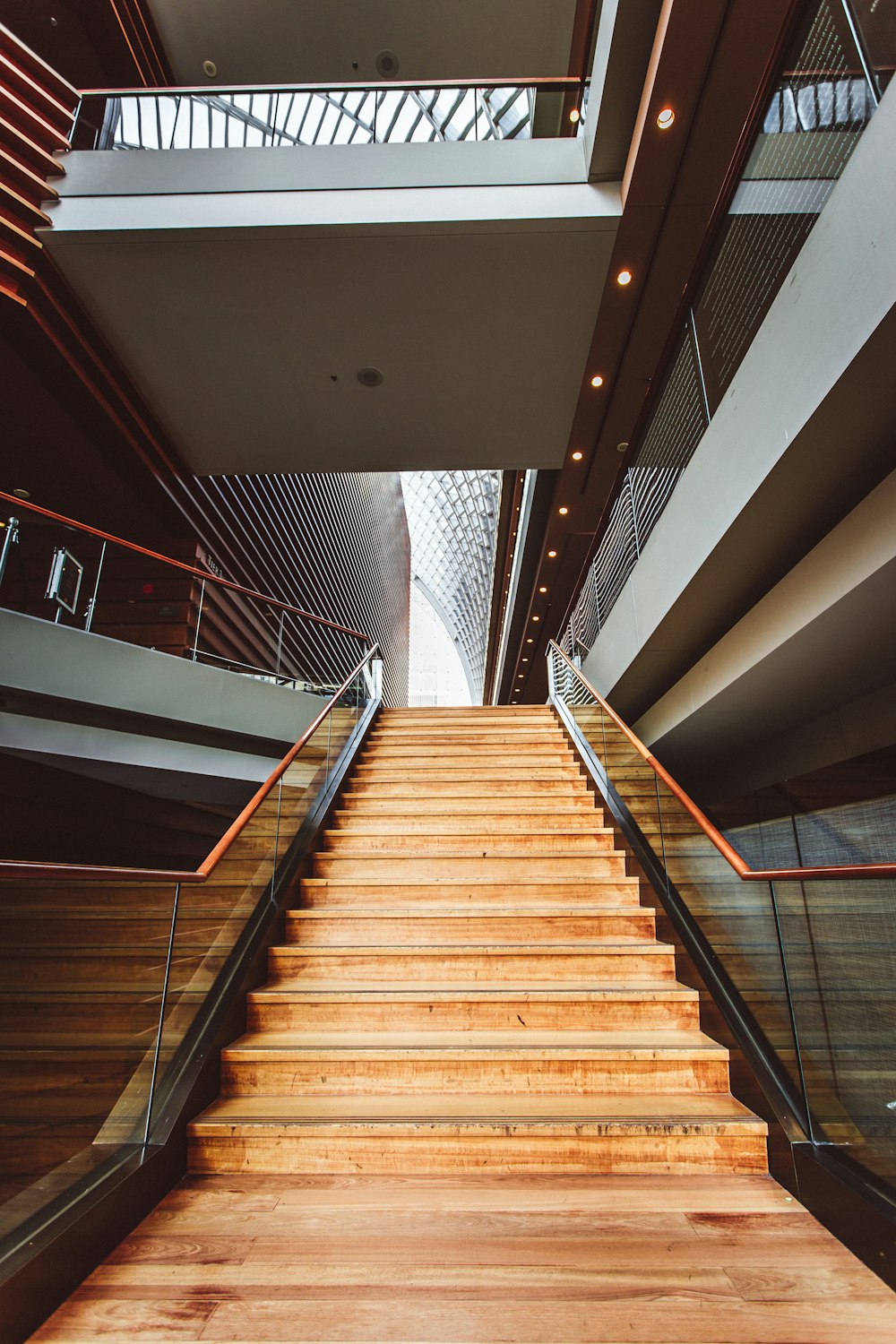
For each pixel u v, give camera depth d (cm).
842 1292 147
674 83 394
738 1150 201
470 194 474
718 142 423
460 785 492
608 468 730
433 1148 202
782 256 377
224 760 581
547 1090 229
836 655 439
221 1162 203
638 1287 149
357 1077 232
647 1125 202
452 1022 261
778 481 339
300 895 347
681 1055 230
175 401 623
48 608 483
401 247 482
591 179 476
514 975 290
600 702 478
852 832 534
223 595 768
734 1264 156
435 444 684
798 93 356
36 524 485
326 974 292
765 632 441
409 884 346
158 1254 162
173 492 693
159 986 207
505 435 672
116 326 543
